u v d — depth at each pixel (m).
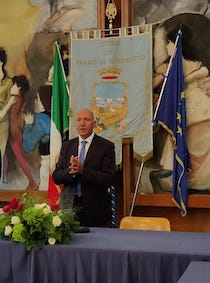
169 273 2.22
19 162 4.98
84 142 3.60
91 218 3.43
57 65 4.77
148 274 2.25
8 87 5.05
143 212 4.54
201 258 2.17
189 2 4.43
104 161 3.55
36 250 2.42
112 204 4.32
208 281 1.70
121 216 4.58
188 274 1.82
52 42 4.89
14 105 5.02
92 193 3.44
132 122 4.46
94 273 2.32
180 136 4.31
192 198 4.32
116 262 2.29
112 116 4.52
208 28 4.36
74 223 2.62
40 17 4.95
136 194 4.47
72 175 3.43
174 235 2.76
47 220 2.44
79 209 3.31
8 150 5.03
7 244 2.48
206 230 4.34
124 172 4.51
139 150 4.43
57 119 4.65
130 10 4.60
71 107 4.63
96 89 4.59
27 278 2.45
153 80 4.49
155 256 2.24
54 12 4.89
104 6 4.70
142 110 4.43
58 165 3.66
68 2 4.84
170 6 4.48
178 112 4.33
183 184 4.29
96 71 4.60
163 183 4.45
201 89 4.36
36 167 4.92
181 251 2.25
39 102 4.93
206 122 4.34
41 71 4.93
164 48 4.48
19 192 4.96
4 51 5.07
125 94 4.50
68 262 2.38
